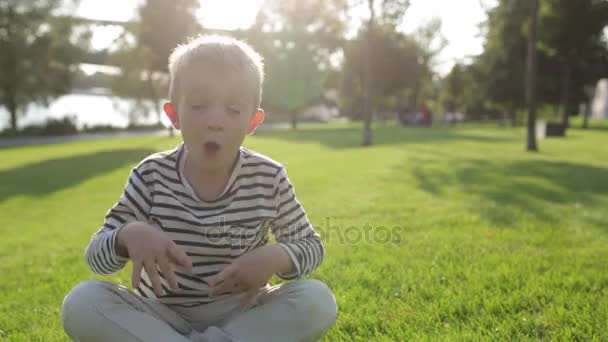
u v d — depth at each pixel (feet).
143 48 88.22
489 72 109.70
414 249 12.23
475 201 19.56
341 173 30.25
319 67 122.52
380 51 118.32
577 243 12.67
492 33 105.50
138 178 4.96
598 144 54.24
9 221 20.36
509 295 8.43
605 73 98.58
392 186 24.31
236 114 4.60
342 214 17.43
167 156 5.11
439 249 12.08
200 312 5.18
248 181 5.07
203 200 4.91
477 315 7.60
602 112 156.87
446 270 10.02
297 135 86.28
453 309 7.82
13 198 26.84
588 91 108.06
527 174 28.43
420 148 50.19
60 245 15.15
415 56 126.31
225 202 4.95
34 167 43.60
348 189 23.80
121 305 4.58
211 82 4.44
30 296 9.75
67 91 102.06
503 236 13.37
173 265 4.92
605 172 28.99
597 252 11.66
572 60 78.84
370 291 8.95
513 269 10.00
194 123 4.52
